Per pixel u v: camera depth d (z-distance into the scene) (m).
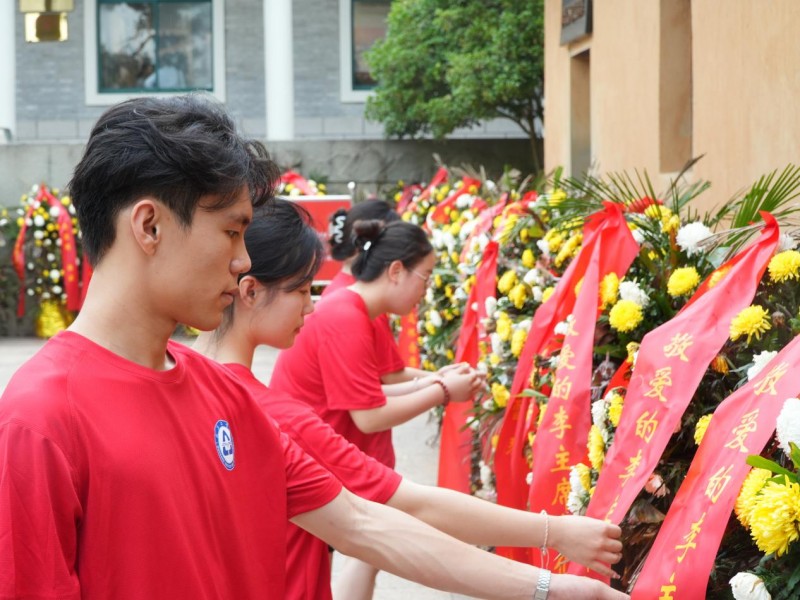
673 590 1.89
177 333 7.03
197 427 1.60
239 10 16.88
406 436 7.42
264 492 1.76
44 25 10.09
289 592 2.54
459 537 2.21
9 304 12.62
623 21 6.10
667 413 2.27
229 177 1.52
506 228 4.54
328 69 16.77
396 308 3.49
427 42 11.84
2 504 1.37
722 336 2.28
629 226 3.22
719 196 4.54
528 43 11.12
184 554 1.52
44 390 1.43
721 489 1.89
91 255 1.56
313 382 3.24
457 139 12.71
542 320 3.24
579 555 2.17
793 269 2.30
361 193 11.38
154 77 16.89
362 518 1.92
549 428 2.82
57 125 16.75
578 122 7.64
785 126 3.83
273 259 2.42
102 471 1.44
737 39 4.31
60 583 1.38
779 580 1.86
